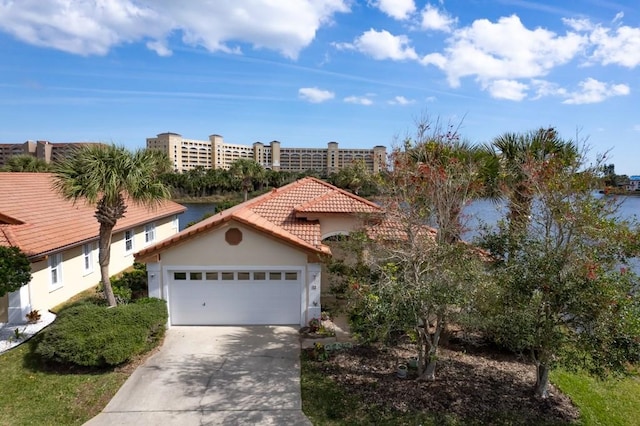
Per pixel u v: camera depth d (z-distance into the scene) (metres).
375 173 12.99
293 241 14.93
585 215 8.71
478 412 9.72
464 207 11.92
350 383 11.18
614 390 11.12
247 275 15.48
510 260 9.63
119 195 14.69
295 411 9.97
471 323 9.40
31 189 21.92
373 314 9.44
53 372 11.77
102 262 14.68
